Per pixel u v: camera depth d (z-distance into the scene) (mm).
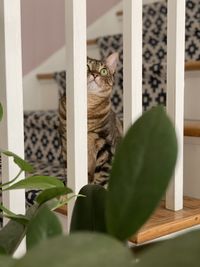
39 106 2150
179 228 1020
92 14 2254
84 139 901
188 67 1488
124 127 977
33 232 422
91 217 405
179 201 1107
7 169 820
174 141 286
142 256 225
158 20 1973
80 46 871
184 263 218
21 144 832
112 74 1386
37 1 2092
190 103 1527
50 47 2178
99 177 1279
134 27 938
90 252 206
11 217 445
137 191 284
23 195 865
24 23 2053
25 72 2090
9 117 811
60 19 2207
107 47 1989
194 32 1714
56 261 200
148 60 1885
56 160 1681
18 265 200
